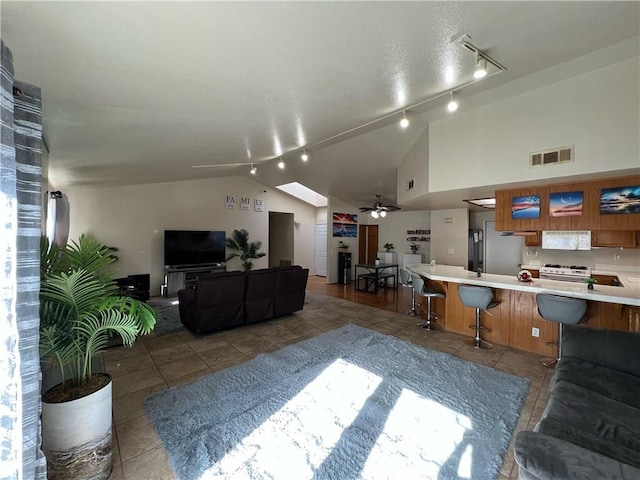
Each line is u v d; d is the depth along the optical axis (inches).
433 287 184.2
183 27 53.4
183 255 266.7
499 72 93.1
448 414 87.1
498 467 67.3
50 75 65.4
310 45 65.6
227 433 78.7
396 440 76.2
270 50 65.8
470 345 145.3
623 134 99.2
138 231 253.6
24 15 45.3
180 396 97.1
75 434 60.2
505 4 59.2
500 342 147.8
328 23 58.2
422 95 107.2
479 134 132.8
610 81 100.7
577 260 200.4
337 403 92.8
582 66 99.3
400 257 335.3
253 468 67.0
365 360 125.1
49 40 52.7
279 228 405.1
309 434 78.4
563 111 110.5
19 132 50.3
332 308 219.9
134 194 251.6
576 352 88.0
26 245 48.4
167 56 62.9
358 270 366.3
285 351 135.3
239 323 170.1
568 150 109.7
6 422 42.8
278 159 225.9
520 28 69.3
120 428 81.2
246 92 87.7
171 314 197.5
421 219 320.8
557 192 130.5
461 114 138.9
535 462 43.1
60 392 63.1
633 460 50.4
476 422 83.4
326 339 151.3
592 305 124.2
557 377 79.2
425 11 58.3
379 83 92.7
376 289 280.2
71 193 223.5
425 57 78.0
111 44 55.8
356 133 158.4
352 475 65.1
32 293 48.3
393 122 144.1
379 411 88.4
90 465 61.9
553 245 169.6
